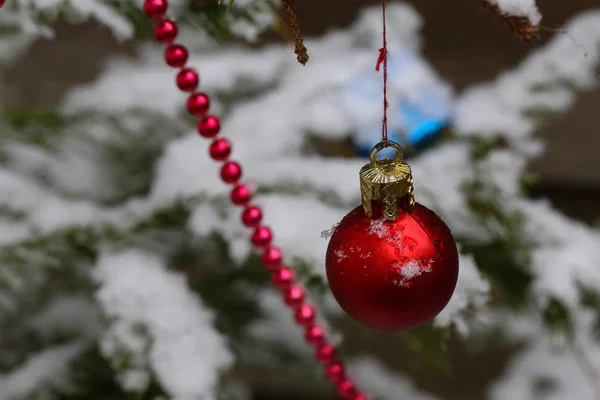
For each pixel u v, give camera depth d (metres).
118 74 1.03
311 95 0.95
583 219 1.32
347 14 1.28
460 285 0.81
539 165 1.30
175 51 0.79
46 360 0.96
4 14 0.90
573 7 1.15
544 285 0.88
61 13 0.84
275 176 0.89
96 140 1.01
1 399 0.93
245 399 1.24
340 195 0.88
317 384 1.41
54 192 1.00
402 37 1.03
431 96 0.93
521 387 1.04
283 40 1.21
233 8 0.84
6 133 0.99
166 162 0.92
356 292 0.74
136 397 0.82
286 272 0.82
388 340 1.42
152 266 0.88
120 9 0.84
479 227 0.90
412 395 1.21
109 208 0.99
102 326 0.97
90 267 0.98
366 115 0.92
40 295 1.01
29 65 1.42
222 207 0.88
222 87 0.99
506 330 1.04
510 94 0.97
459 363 1.41
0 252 0.90
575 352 0.99
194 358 0.82
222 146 0.81
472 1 1.24
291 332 1.02
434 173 0.91
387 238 0.73
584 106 1.24
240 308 1.01
